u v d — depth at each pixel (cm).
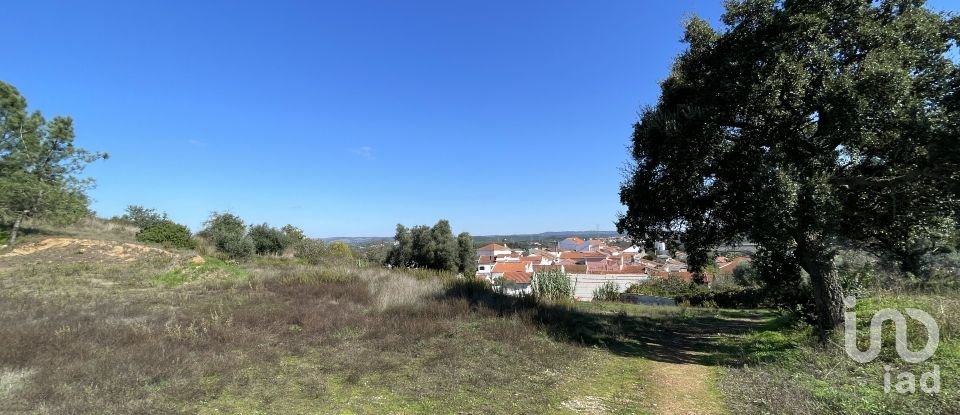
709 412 533
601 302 2330
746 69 900
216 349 742
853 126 787
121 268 1705
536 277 2102
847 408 499
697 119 945
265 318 991
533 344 888
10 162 1975
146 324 882
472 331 980
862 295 1176
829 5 839
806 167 855
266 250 3375
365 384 614
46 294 1211
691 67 1045
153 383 576
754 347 957
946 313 812
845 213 899
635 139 1121
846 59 866
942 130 706
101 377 575
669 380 690
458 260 4559
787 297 1147
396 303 1259
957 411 469
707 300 2492
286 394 564
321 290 1413
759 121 933
